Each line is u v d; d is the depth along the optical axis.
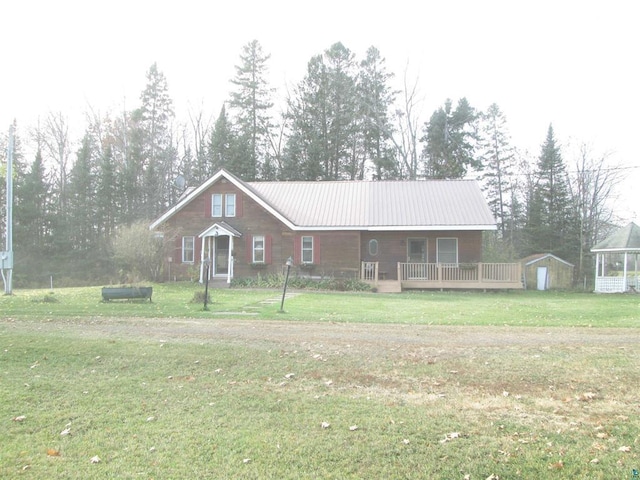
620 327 11.74
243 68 48.31
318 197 30.23
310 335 10.49
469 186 30.44
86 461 4.88
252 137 47.31
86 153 41.59
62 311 14.01
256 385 7.24
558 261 31.48
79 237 41.16
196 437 5.42
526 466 4.71
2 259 20.44
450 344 9.58
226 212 27.94
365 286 24.59
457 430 5.55
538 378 7.39
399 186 31.06
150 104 47.62
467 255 27.00
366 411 6.15
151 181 42.75
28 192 38.84
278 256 27.53
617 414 6.00
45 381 7.43
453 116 44.38
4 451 5.09
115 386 7.23
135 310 14.26
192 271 26.64
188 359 8.54
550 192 41.44
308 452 5.04
